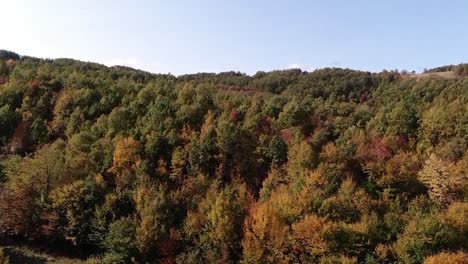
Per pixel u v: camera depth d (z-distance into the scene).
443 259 35.53
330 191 46.66
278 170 52.50
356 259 37.34
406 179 49.53
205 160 53.81
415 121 63.53
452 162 52.16
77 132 62.91
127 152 52.62
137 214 45.34
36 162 49.59
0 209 45.28
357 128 63.41
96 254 44.56
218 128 56.75
